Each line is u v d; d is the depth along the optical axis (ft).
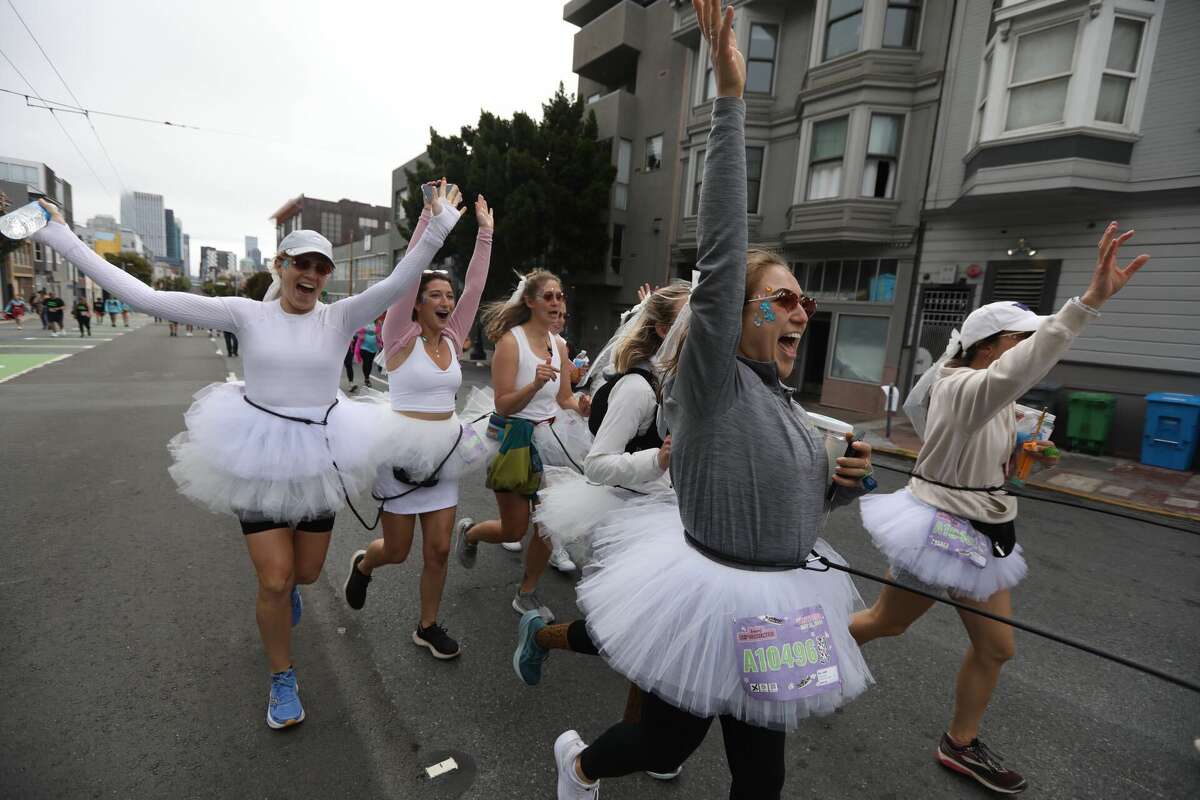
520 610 10.94
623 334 8.23
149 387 37.42
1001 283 33.88
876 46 37.27
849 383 41.60
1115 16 27.63
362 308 8.10
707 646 4.90
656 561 5.44
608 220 61.72
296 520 7.70
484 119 62.08
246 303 7.84
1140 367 28.96
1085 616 12.67
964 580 7.13
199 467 7.61
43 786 6.68
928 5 36.29
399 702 8.47
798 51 43.80
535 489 10.31
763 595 4.95
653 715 5.41
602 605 5.66
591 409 8.45
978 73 33.86
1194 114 27.07
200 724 7.82
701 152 50.67
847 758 7.90
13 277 132.36
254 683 8.72
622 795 7.09
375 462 8.73
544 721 8.23
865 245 40.09
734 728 5.24
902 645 10.72
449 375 9.70
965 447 7.36
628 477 6.94
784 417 5.09
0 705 7.99
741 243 4.76
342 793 6.85
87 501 16.14
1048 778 7.67
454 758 7.47
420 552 13.60
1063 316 6.12
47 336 77.77
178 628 10.05
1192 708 9.27
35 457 20.35
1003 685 9.78
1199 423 26.32
